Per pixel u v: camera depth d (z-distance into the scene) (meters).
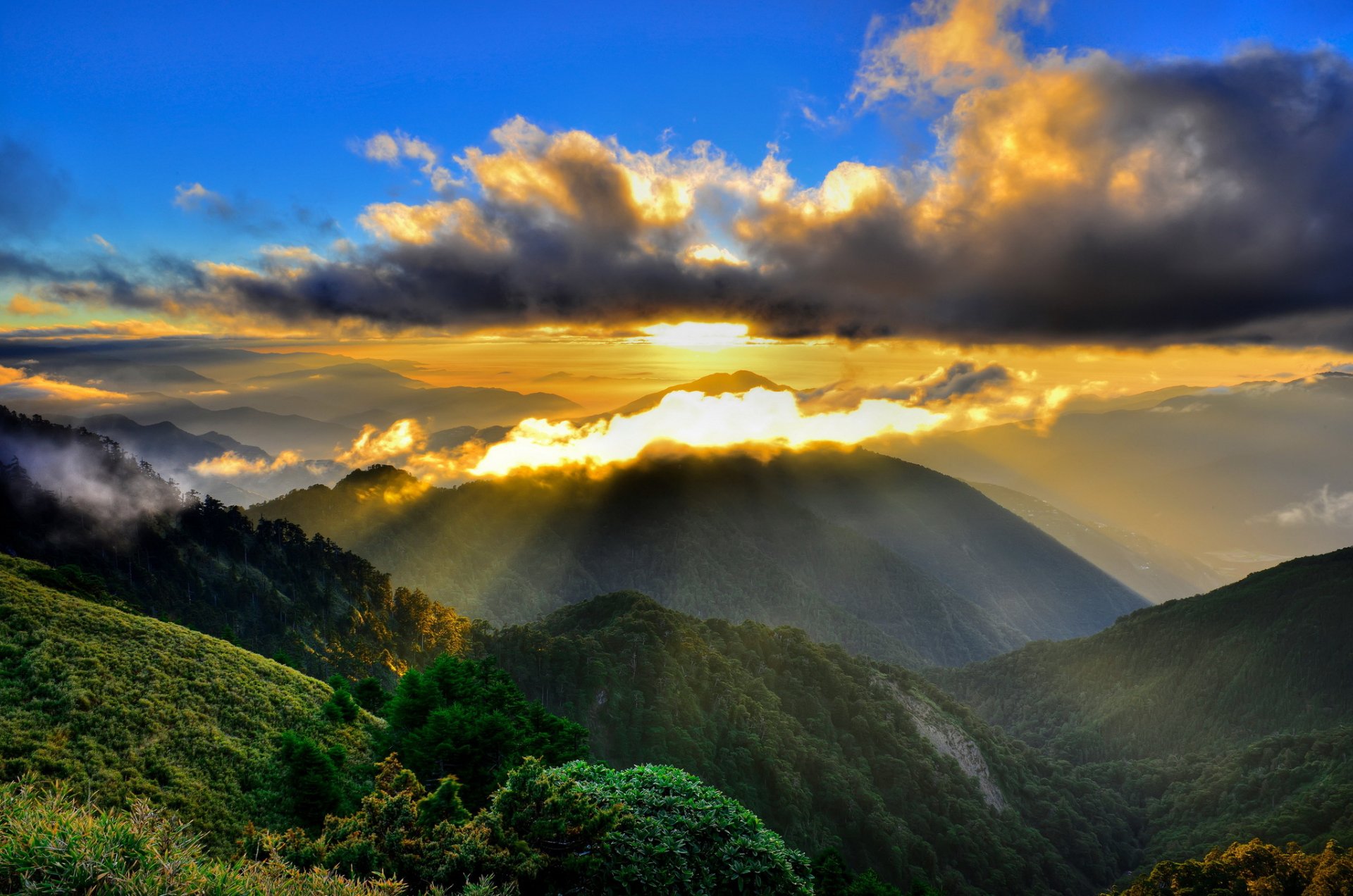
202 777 29.91
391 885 12.66
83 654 35.41
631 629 126.31
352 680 100.06
